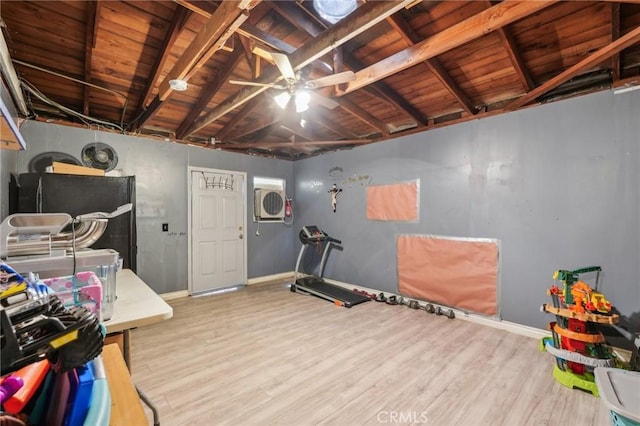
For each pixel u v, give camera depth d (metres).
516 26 2.45
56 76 3.08
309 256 5.83
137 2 2.35
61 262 1.40
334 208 5.31
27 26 2.45
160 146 4.46
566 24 2.40
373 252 4.66
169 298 4.49
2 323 0.54
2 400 0.56
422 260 4.01
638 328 2.50
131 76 3.23
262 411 1.92
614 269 2.63
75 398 0.62
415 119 4.00
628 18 2.27
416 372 2.37
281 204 5.83
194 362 2.54
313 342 2.92
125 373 0.99
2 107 1.10
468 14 2.36
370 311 3.86
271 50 2.51
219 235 5.07
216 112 3.58
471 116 3.57
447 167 3.79
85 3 2.29
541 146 3.04
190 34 2.73
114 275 1.46
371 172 4.71
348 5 2.05
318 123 4.60
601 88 2.71
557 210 2.93
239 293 4.80
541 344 2.64
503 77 3.13
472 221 3.55
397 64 2.46
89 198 3.02
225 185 5.18
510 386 2.18
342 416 1.87
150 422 1.81
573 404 1.98
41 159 3.51
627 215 2.58
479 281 3.46
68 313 0.70
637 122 2.54
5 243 1.37
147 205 4.32
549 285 2.97
